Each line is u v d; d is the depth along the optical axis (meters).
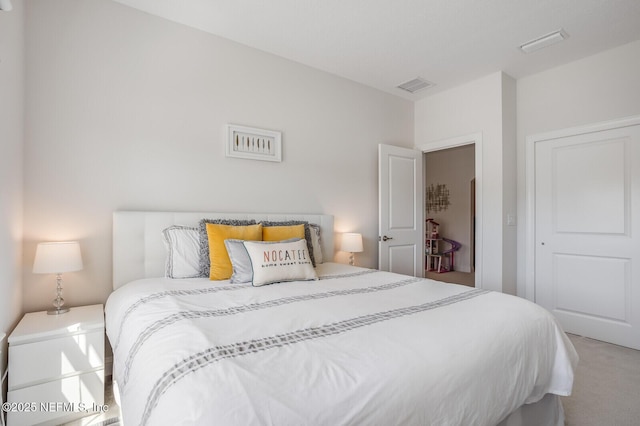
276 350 0.98
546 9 2.33
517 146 3.48
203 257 2.23
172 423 0.69
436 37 2.71
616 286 2.87
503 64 3.17
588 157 3.02
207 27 2.57
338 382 0.82
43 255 1.81
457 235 6.79
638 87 2.74
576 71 3.09
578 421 1.72
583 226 3.05
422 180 4.08
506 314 1.38
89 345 1.75
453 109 3.75
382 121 3.85
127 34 2.30
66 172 2.08
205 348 0.97
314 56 3.04
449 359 1.01
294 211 3.12
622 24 2.51
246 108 2.83
